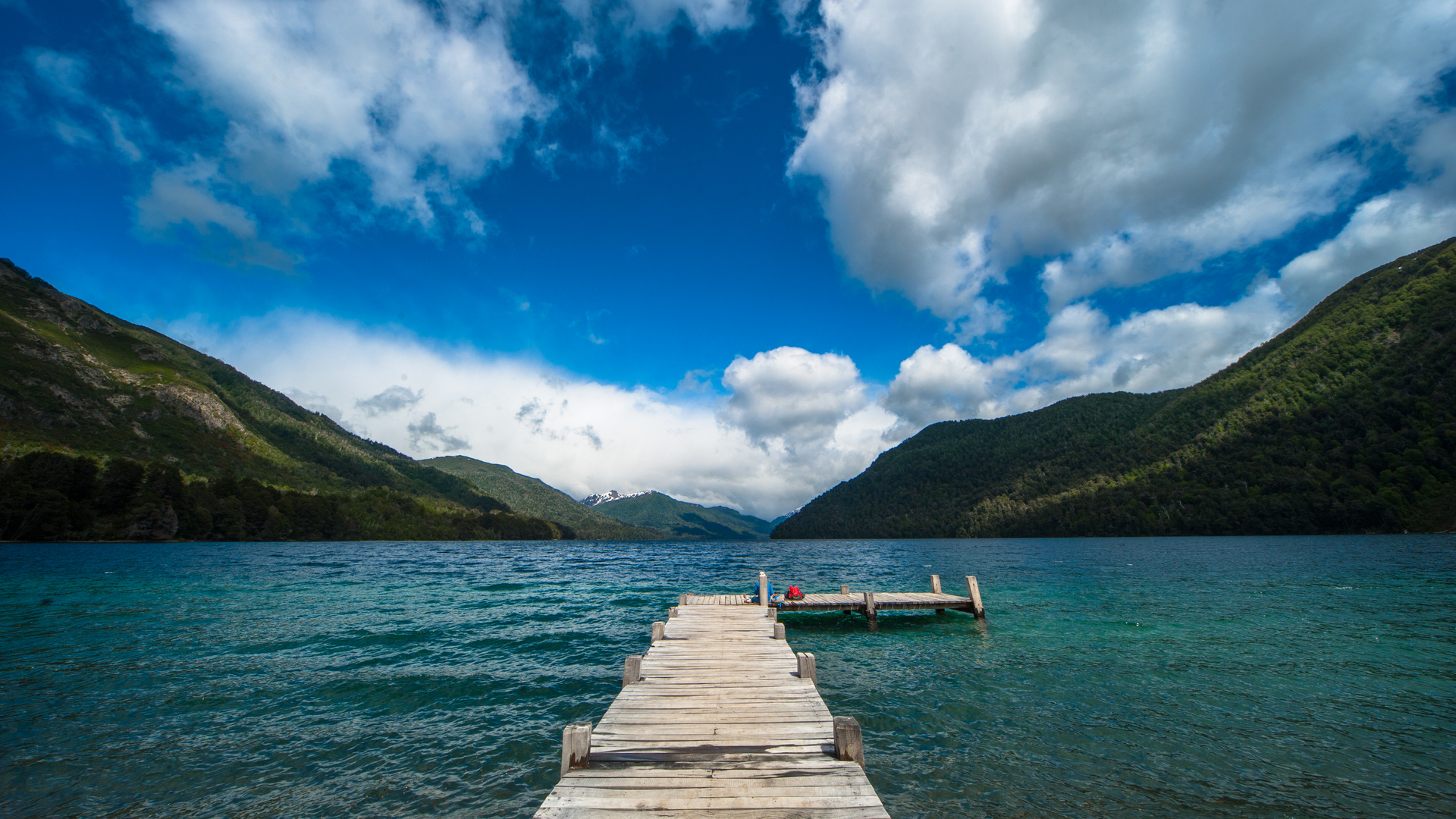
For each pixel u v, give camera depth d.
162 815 9.29
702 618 21.20
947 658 19.73
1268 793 10.09
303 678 16.95
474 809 9.52
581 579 52.84
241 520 120.44
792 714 9.51
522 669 18.14
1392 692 15.39
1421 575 41.59
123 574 46.09
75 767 10.98
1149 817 9.33
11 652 19.83
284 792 10.08
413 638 22.83
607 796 6.34
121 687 15.93
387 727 13.12
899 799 10.00
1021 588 38.69
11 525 91.25
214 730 12.93
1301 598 31.77
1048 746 12.17
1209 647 20.67
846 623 27.08
